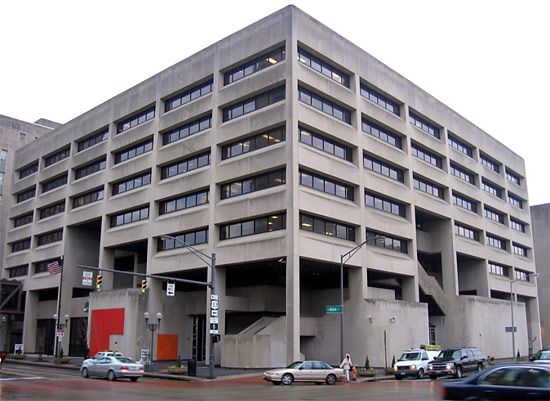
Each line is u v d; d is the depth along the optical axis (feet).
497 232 234.99
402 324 161.07
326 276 175.83
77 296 212.84
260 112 149.89
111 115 201.77
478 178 226.17
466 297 193.16
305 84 148.25
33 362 167.84
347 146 161.79
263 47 152.87
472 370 129.70
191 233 164.14
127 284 209.46
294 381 105.81
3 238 294.66
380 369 146.61
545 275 298.35
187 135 172.76
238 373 128.26
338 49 161.38
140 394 77.97
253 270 165.99
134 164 186.70
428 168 192.75
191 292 177.47
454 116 214.90
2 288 224.12
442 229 202.90
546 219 303.48
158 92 183.11
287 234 137.59
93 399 68.44
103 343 170.91
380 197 170.60
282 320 142.61
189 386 98.17
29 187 245.65
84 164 213.05
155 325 148.36
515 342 220.23
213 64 166.30
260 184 148.97
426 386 99.40
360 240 157.38
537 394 44.96
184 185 166.71
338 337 155.74
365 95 172.76
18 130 310.24
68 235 214.28
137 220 184.03
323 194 148.56
